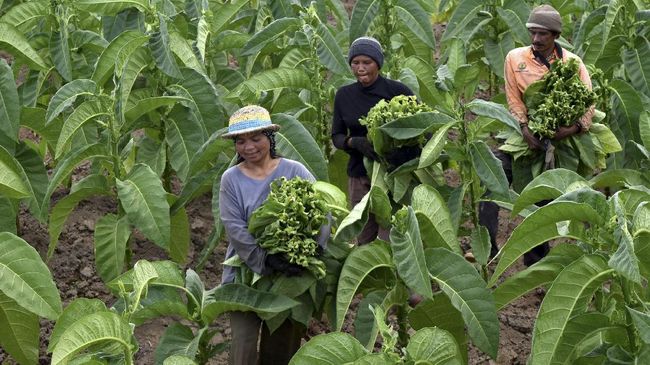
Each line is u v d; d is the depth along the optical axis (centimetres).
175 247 813
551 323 577
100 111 754
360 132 774
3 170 703
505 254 617
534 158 807
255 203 626
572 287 575
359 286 647
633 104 889
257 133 619
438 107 833
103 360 586
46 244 840
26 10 897
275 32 907
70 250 835
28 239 840
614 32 948
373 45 763
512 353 741
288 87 855
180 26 925
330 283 630
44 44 894
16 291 628
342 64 870
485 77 1130
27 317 669
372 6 944
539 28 801
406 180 742
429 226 652
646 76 927
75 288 797
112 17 877
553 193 625
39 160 803
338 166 873
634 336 583
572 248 613
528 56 809
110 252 743
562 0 1095
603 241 588
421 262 602
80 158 748
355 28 944
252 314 627
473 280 627
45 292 634
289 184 609
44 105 970
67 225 863
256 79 845
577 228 604
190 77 822
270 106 884
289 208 603
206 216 904
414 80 925
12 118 789
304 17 891
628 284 577
